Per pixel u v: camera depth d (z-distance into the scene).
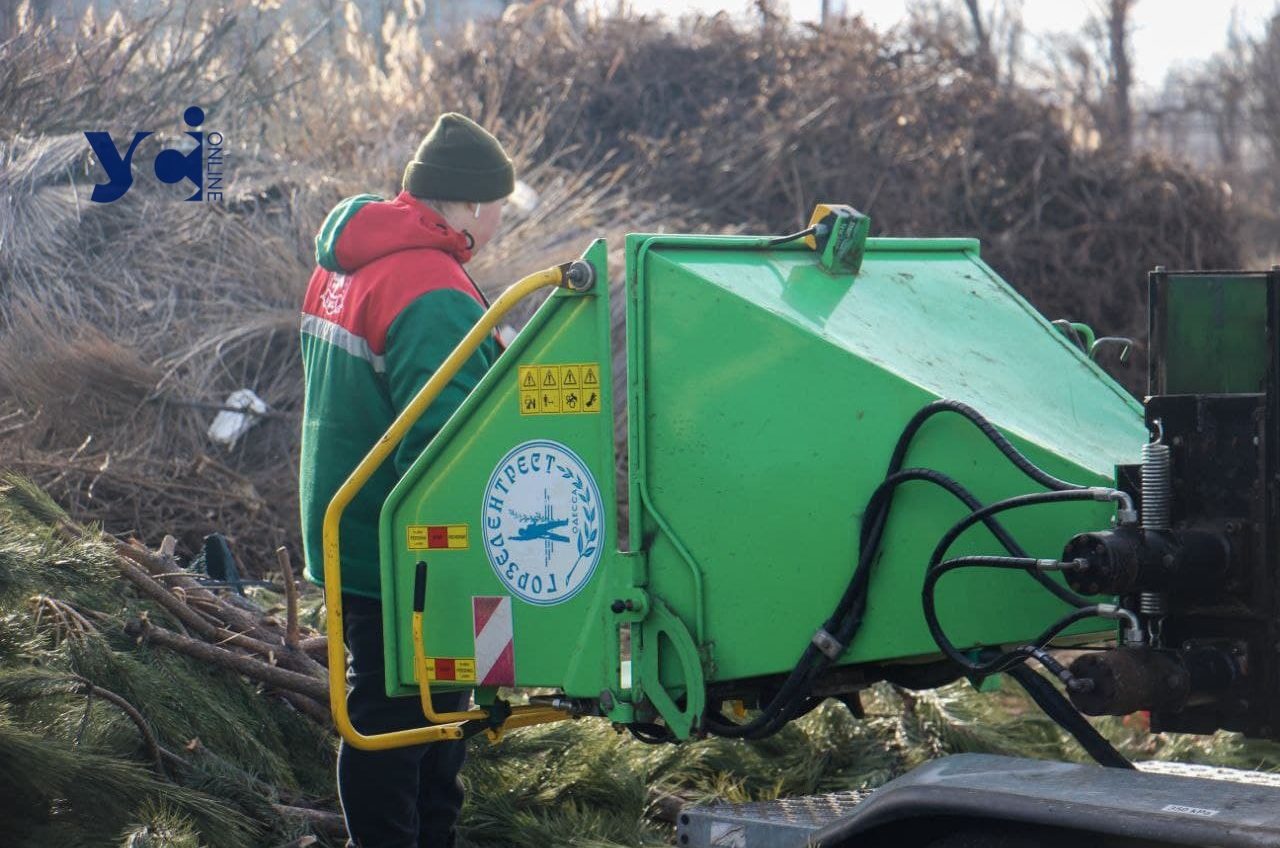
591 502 3.34
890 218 12.21
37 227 8.85
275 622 5.45
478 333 3.47
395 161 10.81
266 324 8.67
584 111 12.98
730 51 13.62
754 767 5.39
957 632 3.08
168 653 4.87
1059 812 2.70
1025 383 3.49
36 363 7.86
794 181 12.34
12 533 4.70
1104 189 12.67
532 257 9.36
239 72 11.31
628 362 3.25
